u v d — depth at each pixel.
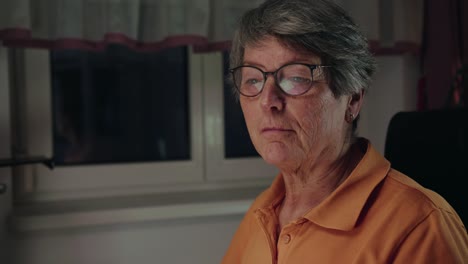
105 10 1.35
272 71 0.69
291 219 0.79
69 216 1.40
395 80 1.79
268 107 0.68
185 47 1.70
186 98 1.73
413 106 1.78
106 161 1.65
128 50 1.64
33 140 1.54
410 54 1.76
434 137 0.93
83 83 1.61
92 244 1.48
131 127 1.67
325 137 0.70
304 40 0.66
